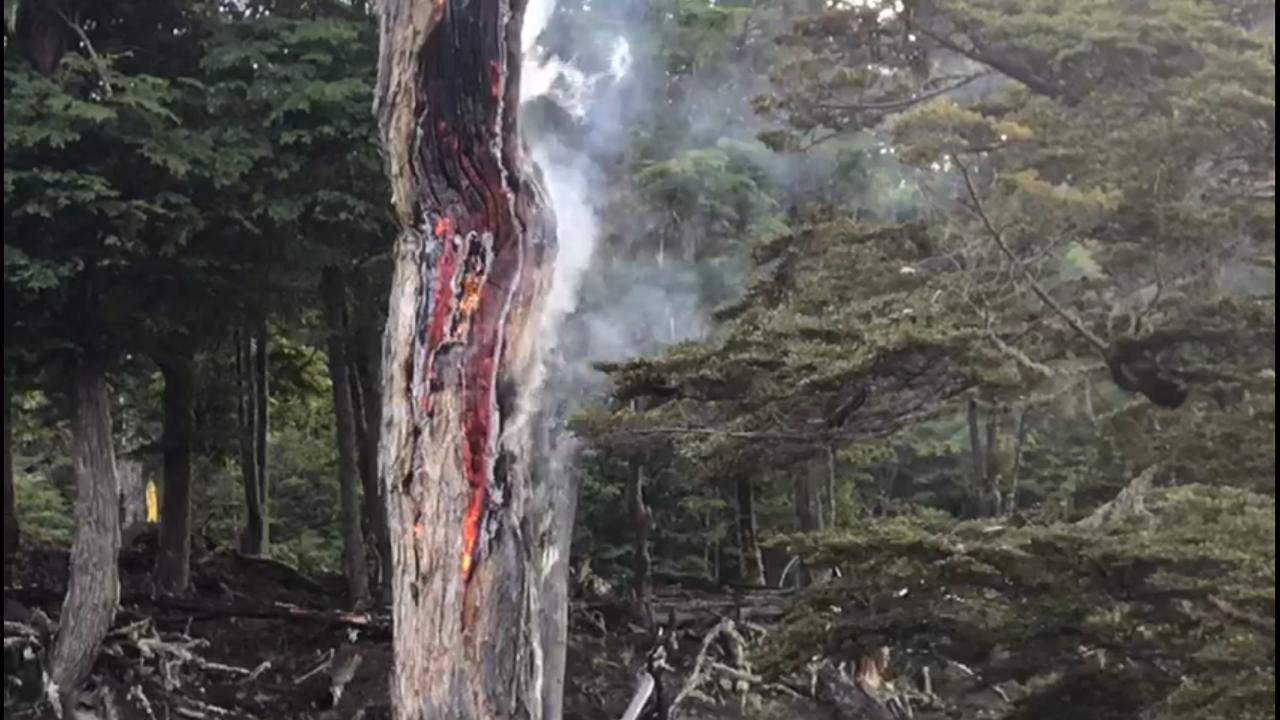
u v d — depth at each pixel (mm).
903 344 5621
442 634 3967
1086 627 5023
